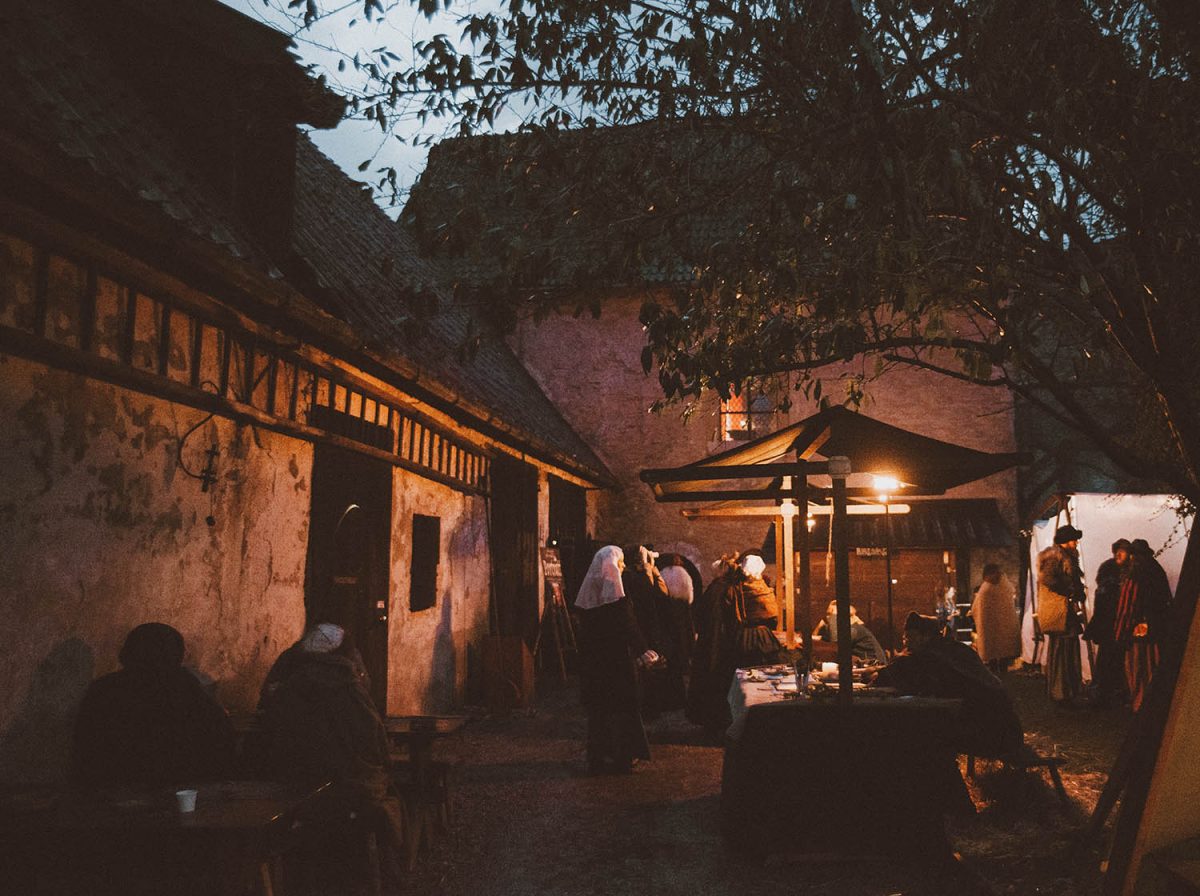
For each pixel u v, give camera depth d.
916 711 5.95
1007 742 6.82
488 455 13.05
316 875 5.46
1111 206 5.40
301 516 7.69
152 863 3.70
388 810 5.27
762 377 6.85
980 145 5.33
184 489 6.06
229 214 7.49
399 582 9.85
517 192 5.35
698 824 6.80
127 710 4.70
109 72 7.64
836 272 5.24
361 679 5.45
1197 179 5.27
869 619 18.36
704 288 5.54
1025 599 16.64
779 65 5.07
